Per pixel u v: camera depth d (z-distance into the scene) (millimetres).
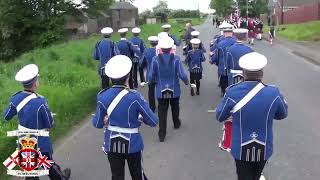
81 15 48438
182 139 10008
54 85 15445
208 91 15383
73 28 49156
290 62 22812
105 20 58875
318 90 14953
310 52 26828
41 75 16797
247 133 5406
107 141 6027
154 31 50469
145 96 14828
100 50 13516
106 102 5953
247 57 5438
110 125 6004
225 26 12641
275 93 5375
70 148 9773
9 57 45500
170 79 9836
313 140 9586
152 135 10398
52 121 6629
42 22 45938
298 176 7699
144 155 9016
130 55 15516
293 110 12195
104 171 8320
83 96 14398
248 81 5422
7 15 45281
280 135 9984
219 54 12930
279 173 7844
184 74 9820
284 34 43281
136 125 6023
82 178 8008
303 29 43906
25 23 45344
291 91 14883
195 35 14742
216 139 9922
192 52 14500
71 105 12969
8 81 16203
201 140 9891
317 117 11414
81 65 20578
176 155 8969
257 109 5320
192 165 8391
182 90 15617
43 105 6504
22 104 6461
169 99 9961
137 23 65000
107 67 6012
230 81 10102
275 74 18672
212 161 8555
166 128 10523
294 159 8500
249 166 5520
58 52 24906
